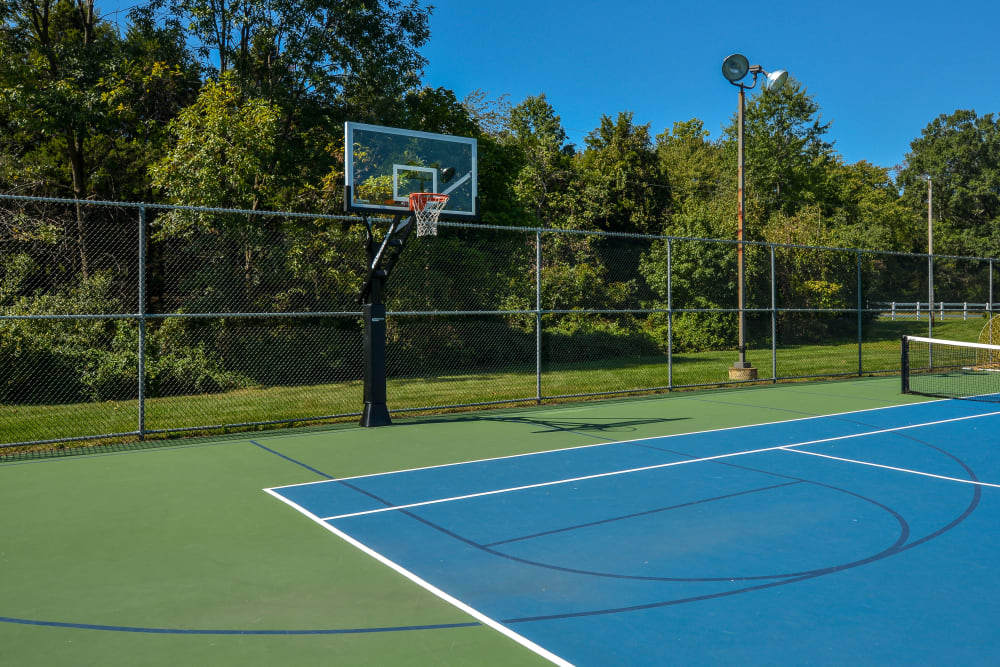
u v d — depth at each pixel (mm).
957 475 8172
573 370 20406
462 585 4938
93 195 22188
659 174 43750
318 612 4492
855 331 32625
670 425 11773
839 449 9695
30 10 20828
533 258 23250
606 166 42406
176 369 14914
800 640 4102
